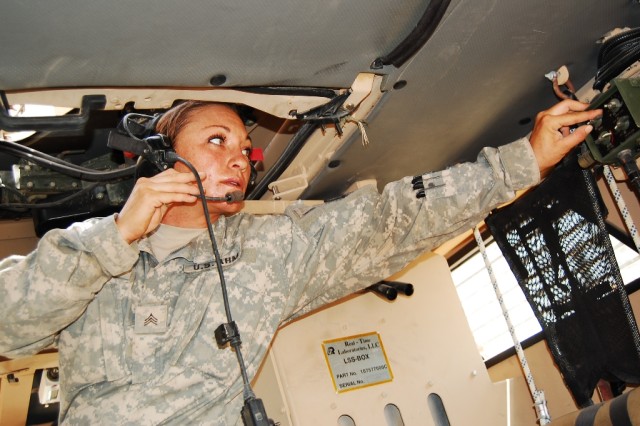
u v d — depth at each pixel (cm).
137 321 181
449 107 223
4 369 246
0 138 214
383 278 224
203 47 170
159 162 188
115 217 172
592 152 202
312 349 234
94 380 175
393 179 261
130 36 159
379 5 174
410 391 241
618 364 211
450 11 184
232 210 202
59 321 168
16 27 148
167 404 177
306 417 222
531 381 242
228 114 206
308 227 214
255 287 200
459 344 259
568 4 191
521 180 199
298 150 231
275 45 177
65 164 206
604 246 213
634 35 199
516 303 302
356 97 206
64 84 170
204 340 188
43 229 230
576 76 227
